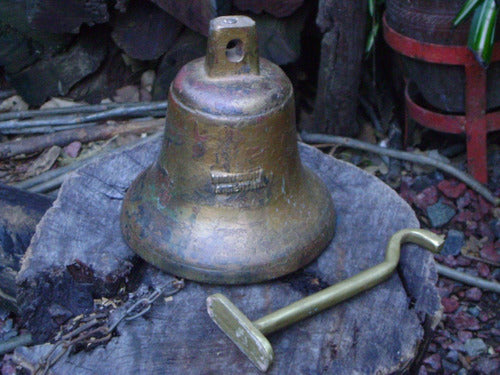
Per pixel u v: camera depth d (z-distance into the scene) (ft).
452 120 4.41
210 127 2.54
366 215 3.11
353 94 4.62
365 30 4.59
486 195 4.50
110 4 4.65
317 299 2.60
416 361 2.83
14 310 3.72
